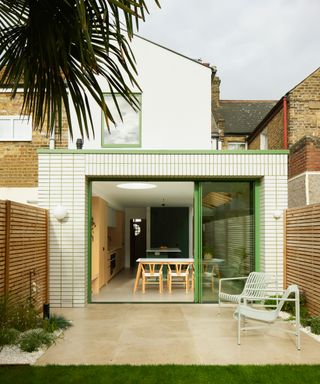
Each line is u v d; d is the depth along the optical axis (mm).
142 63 9602
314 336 5410
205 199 8039
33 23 2594
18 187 9617
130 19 2533
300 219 6828
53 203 7652
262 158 7758
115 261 13508
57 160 7707
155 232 16641
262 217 7863
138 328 5828
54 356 4477
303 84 10969
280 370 3988
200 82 9617
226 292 7941
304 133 10867
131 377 3770
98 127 9312
